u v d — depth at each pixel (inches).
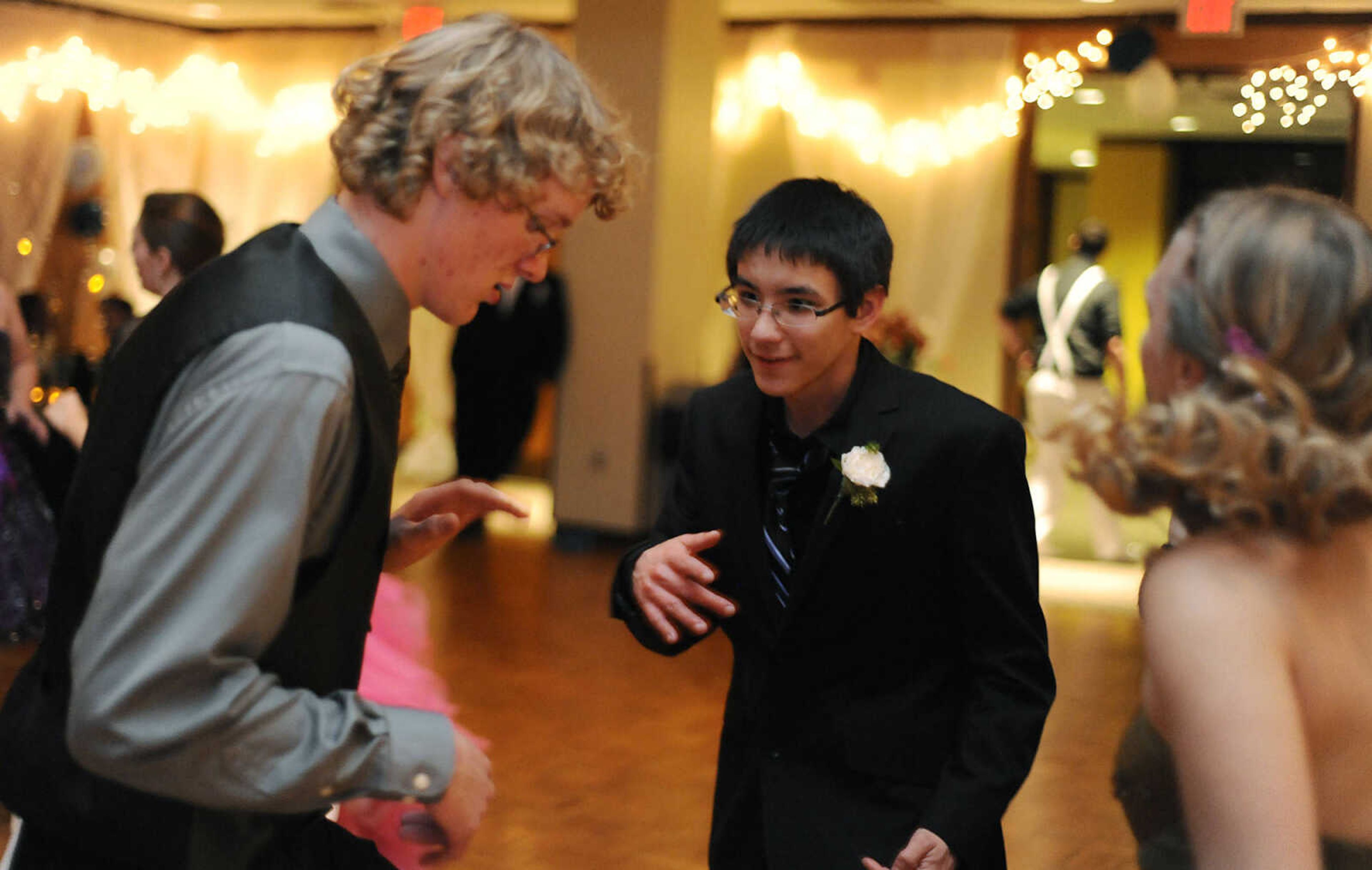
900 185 350.0
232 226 430.6
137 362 46.7
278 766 43.1
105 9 415.2
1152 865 48.8
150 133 429.1
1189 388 45.7
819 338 68.4
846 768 68.9
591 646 218.8
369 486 47.8
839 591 68.8
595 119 50.2
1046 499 326.6
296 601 47.3
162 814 47.0
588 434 312.5
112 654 41.4
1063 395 315.3
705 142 318.0
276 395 43.4
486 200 48.6
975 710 67.3
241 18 416.2
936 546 68.2
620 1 307.3
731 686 75.2
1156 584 44.9
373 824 71.7
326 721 44.6
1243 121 442.0
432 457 415.2
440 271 50.4
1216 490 42.4
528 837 138.5
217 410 43.1
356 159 48.6
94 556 46.9
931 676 70.1
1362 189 305.4
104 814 47.3
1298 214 43.5
